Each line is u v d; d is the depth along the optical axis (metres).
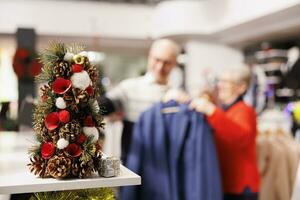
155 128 2.11
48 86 1.14
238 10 5.46
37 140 1.14
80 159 1.09
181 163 2.15
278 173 2.86
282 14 4.80
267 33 5.53
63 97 1.10
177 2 6.49
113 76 8.41
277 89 5.38
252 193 2.30
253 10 5.09
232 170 2.30
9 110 4.05
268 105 5.24
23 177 1.12
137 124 2.13
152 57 2.56
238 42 6.54
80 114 1.13
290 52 5.59
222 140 2.29
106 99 2.45
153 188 2.07
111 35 6.77
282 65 5.52
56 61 1.13
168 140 2.13
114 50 7.94
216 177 2.10
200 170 2.09
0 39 6.56
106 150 3.71
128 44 7.43
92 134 1.13
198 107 2.13
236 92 2.45
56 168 1.07
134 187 2.06
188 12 6.41
